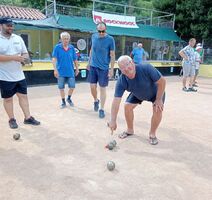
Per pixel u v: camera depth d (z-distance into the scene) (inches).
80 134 187.6
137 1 1086.4
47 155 151.0
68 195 112.3
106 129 199.9
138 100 173.2
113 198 111.0
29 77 416.2
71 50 257.9
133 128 203.6
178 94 368.8
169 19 749.3
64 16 507.8
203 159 152.1
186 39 747.4
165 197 113.0
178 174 133.4
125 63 143.3
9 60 177.5
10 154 151.1
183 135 193.5
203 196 115.0
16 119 219.0
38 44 532.7
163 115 249.0
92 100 305.9
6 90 187.5
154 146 169.2
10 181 122.1
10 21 176.7
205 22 690.8
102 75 224.8
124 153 156.7
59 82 258.7
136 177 128.9
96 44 221.3
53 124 209.3
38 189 116.3
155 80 150.3
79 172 132.1
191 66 388.8
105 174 130.8
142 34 602.5
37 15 655.8
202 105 300.5
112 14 568.1
